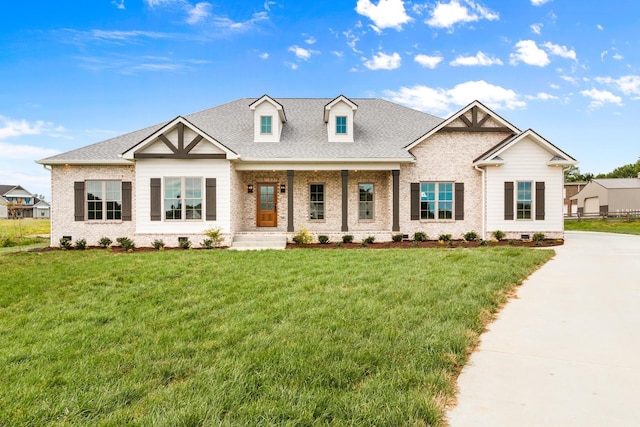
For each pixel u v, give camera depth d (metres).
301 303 5.63
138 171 14.77
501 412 2.72
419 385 3.05
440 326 4.47
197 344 4.17
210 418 2.62
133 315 5.48
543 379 3.27
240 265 9.27
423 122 18.58
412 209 15.99
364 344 3.94
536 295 6.27
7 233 22.62
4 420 2.73
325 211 16.98
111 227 15.55
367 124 18.41
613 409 2.75
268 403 2.81
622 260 9.85
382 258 10.13
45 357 3.99
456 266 8.44
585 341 4.18
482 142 16.06
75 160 15.30
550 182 15.27
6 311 5.95
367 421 2.52
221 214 14.82
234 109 19.84
